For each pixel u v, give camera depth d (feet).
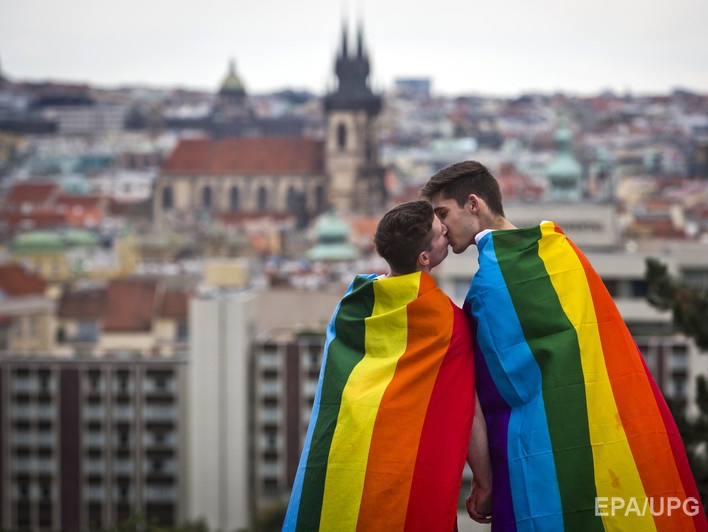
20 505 451.12
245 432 439.63
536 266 58.29
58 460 448.65
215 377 439.22
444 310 57.77
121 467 447.42
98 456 448.24
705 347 130.62
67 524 449.48
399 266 58.70
